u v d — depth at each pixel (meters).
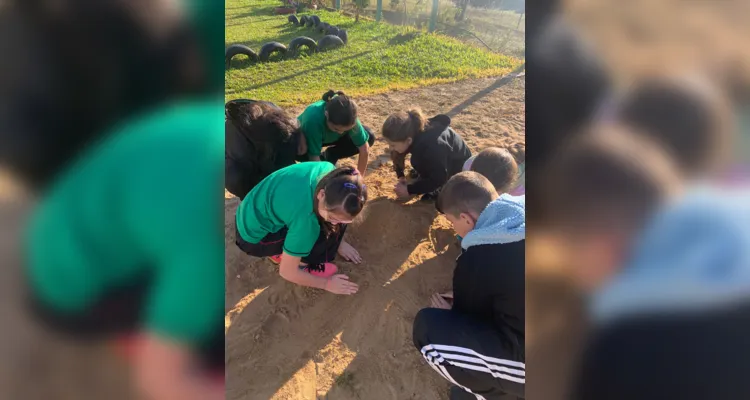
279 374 1.95
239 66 5.80
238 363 1.99
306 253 2.03
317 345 2.08
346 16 9.05
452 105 4.47
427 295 2.31
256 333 2.12
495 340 1.56
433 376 1.96
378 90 4.91
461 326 1.64
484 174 2.16
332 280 2.27
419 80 5.20
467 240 1.63
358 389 1.91
